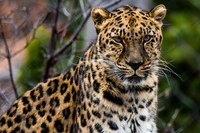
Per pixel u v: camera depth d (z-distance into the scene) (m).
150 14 13.21
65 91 13.79
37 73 18.91
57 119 13.77
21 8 17.31
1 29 15.75
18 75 18.94
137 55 12.75
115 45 12.88
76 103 13.54
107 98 13.14
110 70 13.02
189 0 21.67
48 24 18.52
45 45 18.77
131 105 13.21
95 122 13.16
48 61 15.90
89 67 13.24
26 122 13.99
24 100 14.19
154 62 13.10
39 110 13.95
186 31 21.27
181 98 20.06
